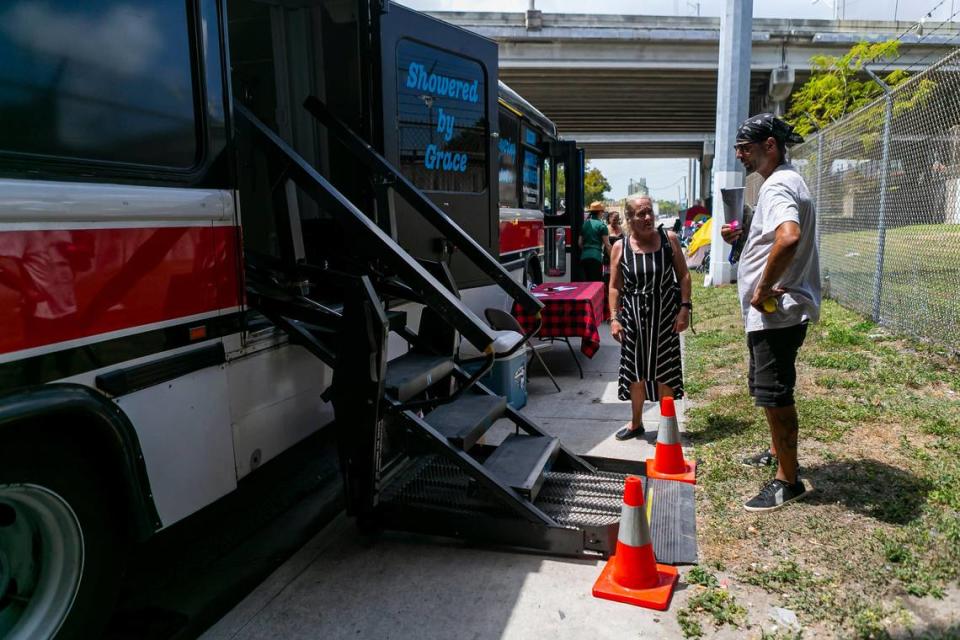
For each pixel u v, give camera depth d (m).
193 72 2.62
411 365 3.69
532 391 6.25
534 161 9.16
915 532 3.04
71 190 2.06
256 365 2.97
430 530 3.27
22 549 2.13
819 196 10.34
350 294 2.93
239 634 2.64
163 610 2.80
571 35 24.97
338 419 3.05
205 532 3.58
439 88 4.71
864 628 2.44
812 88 20.38
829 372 5.69
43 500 2.07
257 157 4.23
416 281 2.97
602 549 3.11
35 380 1.96
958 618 2.47
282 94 4.42
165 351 2.44
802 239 3.29
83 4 2.18
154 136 2.44
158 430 2.41
